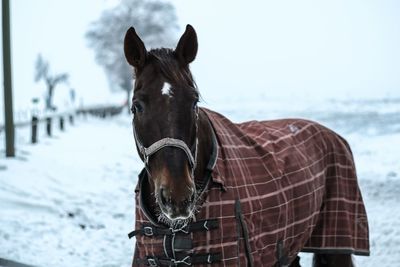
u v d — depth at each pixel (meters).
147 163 2.67
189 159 2.60
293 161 3.60
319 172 3.89
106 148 15.05
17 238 6.28
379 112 29.95
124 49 2.80
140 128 2.68
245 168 3.16
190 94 2.66
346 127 20.80
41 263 5.55
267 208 3.16
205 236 2.80
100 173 10.61
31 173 9.41
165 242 2.82
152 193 2.81
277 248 3.21
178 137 2.56
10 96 10.63
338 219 3.92
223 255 2.82
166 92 2.61
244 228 2.91
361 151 13.98
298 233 3.49
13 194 7.98
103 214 7.68
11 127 10.68
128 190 9.31
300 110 34.47
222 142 3.09
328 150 4.12
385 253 5.91
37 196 8.01
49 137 16.06
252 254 2.95
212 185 2.86
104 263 5.79
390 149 14.12
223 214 2.85
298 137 3.95
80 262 5.76
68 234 6.66
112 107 36.88
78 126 22.88
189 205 2.52
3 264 5.32
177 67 2.73
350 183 4.11
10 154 10.68
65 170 10.27
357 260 5.70
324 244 3.90
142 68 2.77
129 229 7.04
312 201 3.65
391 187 9.15
